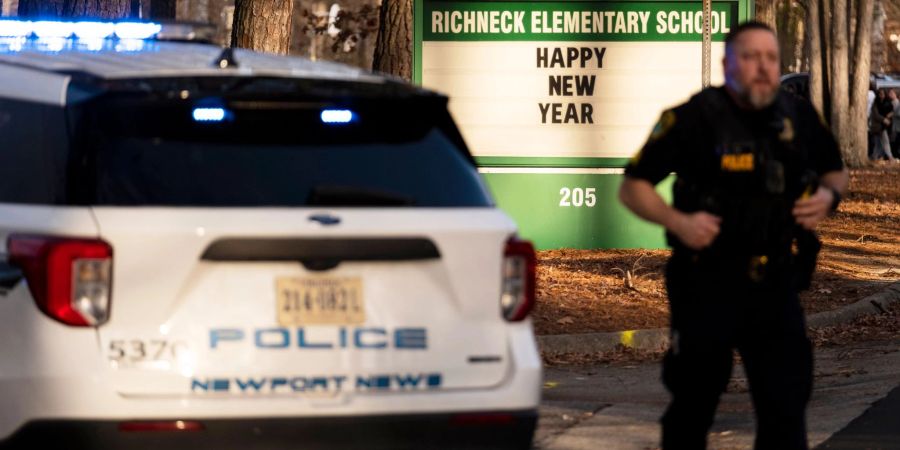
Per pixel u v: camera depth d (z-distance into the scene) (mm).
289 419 13977
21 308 13977
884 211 67875
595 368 28984
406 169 14828
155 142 14336
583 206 44250
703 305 15102
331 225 14086
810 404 24766
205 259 13906
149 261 13828
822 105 109312
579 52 43938
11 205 14492
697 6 44094
